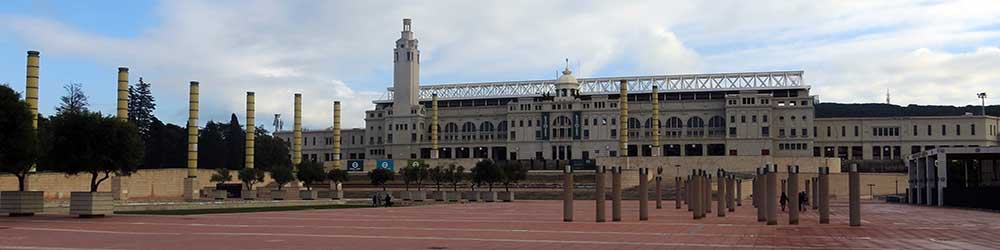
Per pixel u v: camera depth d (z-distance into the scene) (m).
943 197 85.75
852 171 46.91
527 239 35.03
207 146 176.88
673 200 114.50
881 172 169.38
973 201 78.69
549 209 74.19
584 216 58.66
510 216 57.88
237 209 66.69
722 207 61.56
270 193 112.06
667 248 31.00
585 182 152.12
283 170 123.88
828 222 49.88
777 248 31.30
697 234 39.16
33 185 93.88
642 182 53.69
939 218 57.47
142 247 29.95
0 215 51.66
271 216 54.62
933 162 90.00
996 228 44.66
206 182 135.00
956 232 41.19
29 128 53.44
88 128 56.78
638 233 39.44
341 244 31.97
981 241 35.38
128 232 37.47
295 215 56.69
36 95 95.56
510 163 121.31
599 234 38.50
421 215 58.78
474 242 33.25
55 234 35.97
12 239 33.28
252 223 45.56
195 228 40.72
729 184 74.62
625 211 71.44
